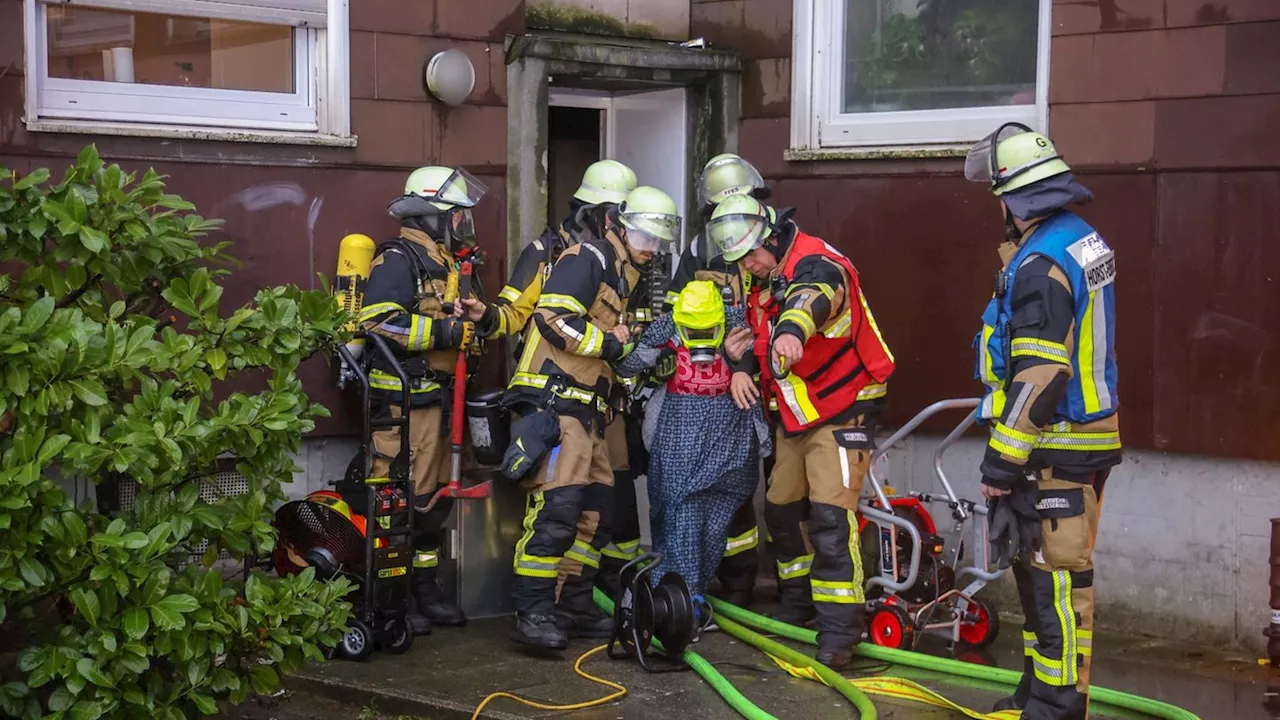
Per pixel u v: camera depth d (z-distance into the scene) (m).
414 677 5.01
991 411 4.32
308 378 5.75
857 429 5.22
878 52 6.44
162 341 4.23
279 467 4.20
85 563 3.70
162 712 3.87
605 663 5.21
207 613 3.83
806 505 5.62
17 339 3.54
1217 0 5.43
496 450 5.62
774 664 5.24
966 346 6.10
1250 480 5.49
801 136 6.55
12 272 4.96
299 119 5.83
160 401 3.83
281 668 4.07
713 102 6.77
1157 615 5.72
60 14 5.29
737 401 5.30
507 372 6.25
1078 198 4.22
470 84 6.02
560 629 5.39
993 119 6.08
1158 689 5.04
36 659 3.72
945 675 5.08
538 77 6.27
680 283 5.74
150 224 4.11
